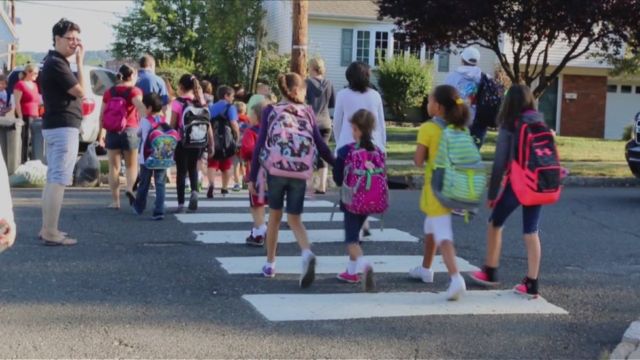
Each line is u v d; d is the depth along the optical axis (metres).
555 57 30.14
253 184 7.29
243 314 6.25
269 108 7.05
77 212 10.55
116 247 8.45
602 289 7.39
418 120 31.45
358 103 8.50
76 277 7.13
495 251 7.26
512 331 6.09
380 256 8.52
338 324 6.09
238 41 33.03
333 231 9.81
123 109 10.55
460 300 6.83
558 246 9.29
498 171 6.88
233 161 13.41
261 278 7.37
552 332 6.11
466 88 10.69
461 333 6.00
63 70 8.05
